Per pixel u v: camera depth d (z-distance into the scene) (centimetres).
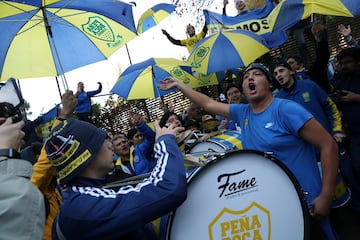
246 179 199
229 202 195
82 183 176
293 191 207
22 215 147
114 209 162
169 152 178
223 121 531
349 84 427
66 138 174
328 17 931
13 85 194
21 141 175
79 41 360
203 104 307
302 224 207
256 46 552
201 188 191
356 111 405
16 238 144
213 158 193
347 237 391
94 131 179
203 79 716
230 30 569
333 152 238
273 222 202
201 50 564
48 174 261
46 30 337
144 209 162
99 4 363
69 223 163
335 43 932
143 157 450
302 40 816
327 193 236
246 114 281
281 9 460
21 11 336
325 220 252
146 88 697
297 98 404
